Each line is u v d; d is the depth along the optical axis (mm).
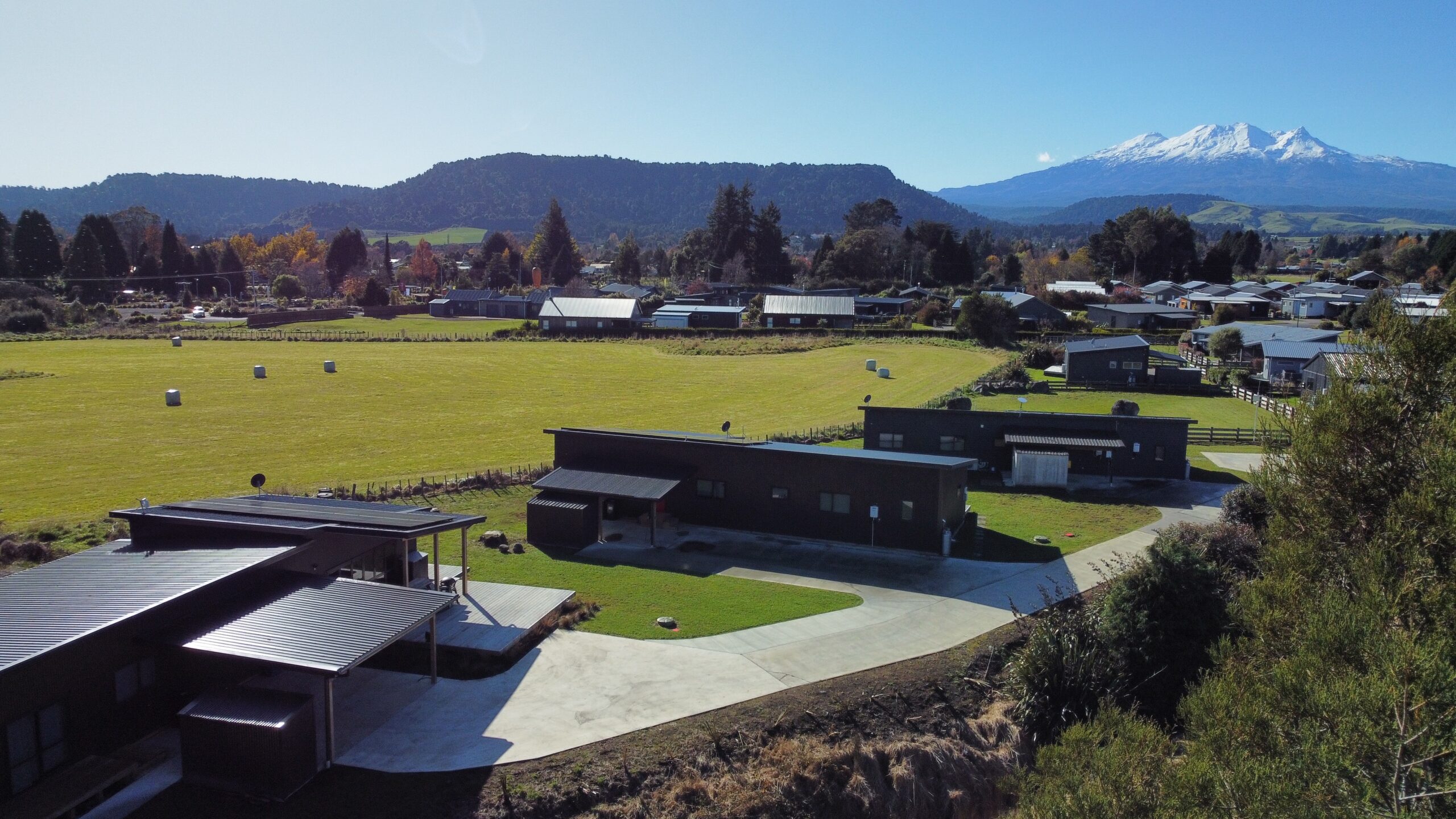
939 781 21094
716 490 37062
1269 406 62031
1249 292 130875
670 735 20516
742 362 87688
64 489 41781
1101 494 43062
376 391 70438
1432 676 13164
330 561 25000
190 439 52844
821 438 53906
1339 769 12641
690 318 114875
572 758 19516
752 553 33688
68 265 147500
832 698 22484
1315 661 14898
